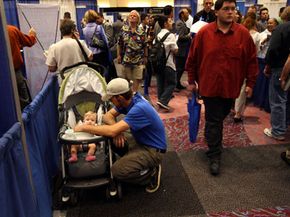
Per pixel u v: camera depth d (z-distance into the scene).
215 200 2.25
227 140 3.27
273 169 2.67
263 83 4.14
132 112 2.18
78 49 3.11
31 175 1.69
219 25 2.33
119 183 2.26
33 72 3.77
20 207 1.37
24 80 2.95
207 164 2.78
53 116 2.75
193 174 2.61
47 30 3.73
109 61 4.68
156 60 4.04
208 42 2.38
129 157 2.25
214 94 2.45
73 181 2.19
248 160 2.83
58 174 2.61
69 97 2.67
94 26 4.35
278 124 3.21
